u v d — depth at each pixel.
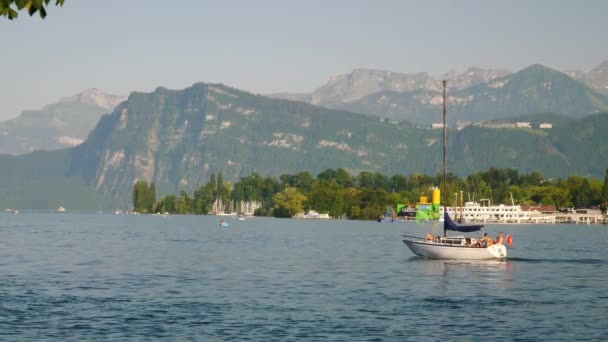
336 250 154.62
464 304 74.44
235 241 193.75
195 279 95.19
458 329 61.72
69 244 173.12
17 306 71.50
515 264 117.25
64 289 84.00
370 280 94.62
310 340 57.47
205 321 64.62
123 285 88.19
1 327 61.50
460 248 121.25
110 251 148.12
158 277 97.31
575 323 64.50
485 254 121.31
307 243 184.50
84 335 58.75
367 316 67.38
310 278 96.81
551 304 74.62
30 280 92.81
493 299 77.94
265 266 114.06
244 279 95.38
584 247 174.75
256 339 57.69
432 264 117.06
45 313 67.94
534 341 57.59
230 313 68.56
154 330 60.78
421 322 64.56
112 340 57.09
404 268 110.62
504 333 60.31
